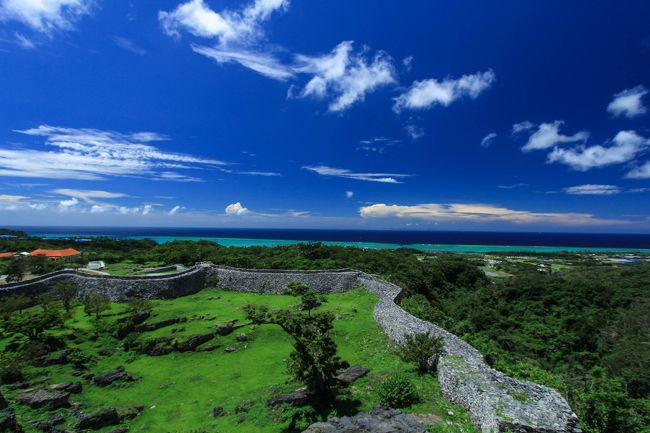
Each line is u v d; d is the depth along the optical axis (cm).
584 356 4700
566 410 1357
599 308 6178
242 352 2870
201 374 2498
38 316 2827
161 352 2842
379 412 1545
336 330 3048
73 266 5697
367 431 1386
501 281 8162
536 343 5125
